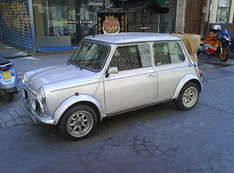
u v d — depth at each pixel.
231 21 15.34
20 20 11.43
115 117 4.96
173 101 5.81
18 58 10.02
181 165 3.45
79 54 4.83
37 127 4.53
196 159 3.59
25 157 3.63
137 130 4.45
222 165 3.45
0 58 5.92
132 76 4.35
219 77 7.98
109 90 4.16
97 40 4.54
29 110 4.30
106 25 12.89
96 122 4.23
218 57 10.91
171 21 14.46
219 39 10.42
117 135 4.27
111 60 4.16
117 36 4.73
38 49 10.86
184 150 3.81
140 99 4.56
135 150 3.82
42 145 3.95
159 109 5.37
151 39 4.58
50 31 12.14
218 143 4.01
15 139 4.12
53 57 10.30
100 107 4.14
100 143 4.02
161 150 3.82
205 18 14.34
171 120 4.84
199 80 5.27
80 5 12.55
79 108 3.95
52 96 3.72
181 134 4.30
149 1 12.32
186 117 4.98
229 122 4.76
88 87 3.96
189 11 14.03
